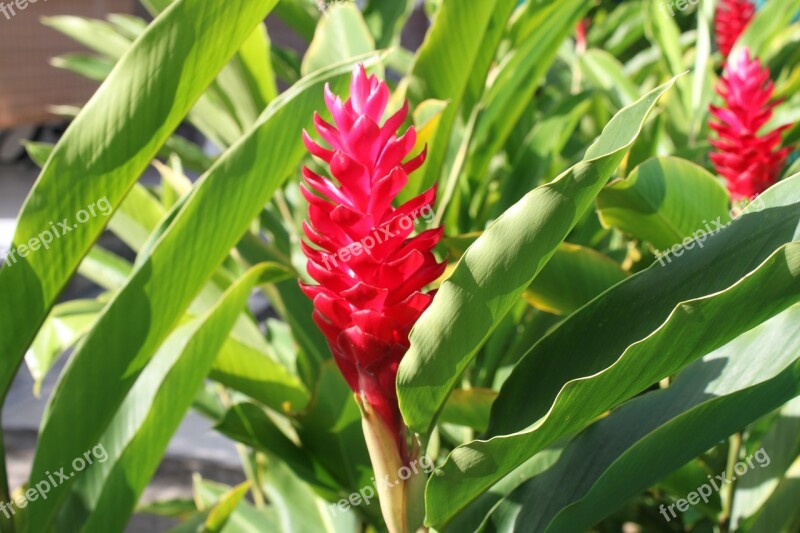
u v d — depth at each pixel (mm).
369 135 596
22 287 672
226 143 1126
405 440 650
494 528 701
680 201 799
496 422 666
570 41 1923
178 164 1095
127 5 3074
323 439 837
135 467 740
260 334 984
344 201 617
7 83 2699
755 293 567
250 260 938
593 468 683
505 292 588
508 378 672
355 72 615
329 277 621
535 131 1056
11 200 3131
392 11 1265
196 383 746
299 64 1332
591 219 1041
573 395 578
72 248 681
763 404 636
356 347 628
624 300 660
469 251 575
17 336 688
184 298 702
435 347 598
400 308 620
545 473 702
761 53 1479
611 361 647
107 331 676
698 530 1036
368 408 639
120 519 744
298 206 1038
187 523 942
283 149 674
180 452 1659
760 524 823
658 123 1042
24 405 1948
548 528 641
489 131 1064
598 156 564
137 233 994
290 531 928
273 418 958
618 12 1883
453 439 1013
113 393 699
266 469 970
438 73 890
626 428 691
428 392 617
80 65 1306
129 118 648
